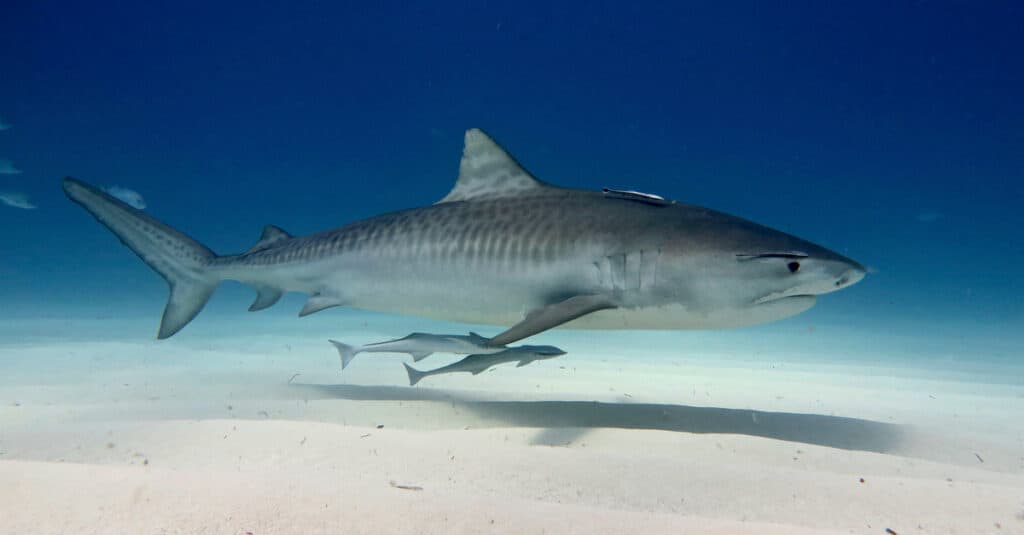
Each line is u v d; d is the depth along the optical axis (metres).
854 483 3.38
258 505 2.40
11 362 8.59
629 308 5.34
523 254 5.62
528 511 2.53
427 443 4.02
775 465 4.04
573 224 5.61
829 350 12.22
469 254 5.83
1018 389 8.02
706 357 11.02
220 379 7.71
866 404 6.95
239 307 21.92
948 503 3.11
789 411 6.55
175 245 7.41
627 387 7.82
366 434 4.20
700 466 3.62
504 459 3.71
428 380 8.11
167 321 7.37
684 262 5.07
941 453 4.80
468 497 2.66
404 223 6.34
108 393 6.55
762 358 10.96
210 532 2.20
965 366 10.07
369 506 2.45
